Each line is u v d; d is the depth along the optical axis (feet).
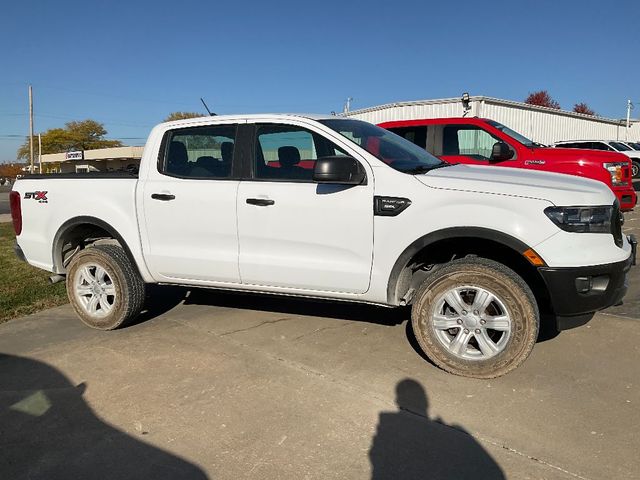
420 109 79.46
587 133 104.42
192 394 11.97
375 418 10.76
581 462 9.16
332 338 15.07
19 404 11.74
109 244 16.71
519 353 11.85
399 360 13.47
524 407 11.00
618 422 10.34
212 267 14.83
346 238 13.19
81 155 196.65
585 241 11.50
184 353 14.30
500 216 11.77
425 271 14.03
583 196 11.69
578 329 15.17
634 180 84.94
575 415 10.64
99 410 11.39
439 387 11.98
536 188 11.88
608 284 11.71
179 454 9.73
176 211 15.06
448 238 12.28
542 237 11.49
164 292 20.62
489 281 11.90
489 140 26.89
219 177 14.80
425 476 8.91
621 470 8.92
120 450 9.90
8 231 41.32
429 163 14.58
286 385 12.28
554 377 12.29
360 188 13.05
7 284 22.07
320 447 9.82
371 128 15.83
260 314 17.39
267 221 13.94
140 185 15.67
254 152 14.56
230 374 12.93
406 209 12.54
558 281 11.44
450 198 12.23
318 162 12.58
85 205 16.35
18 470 9.40
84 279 16.62
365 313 17.15
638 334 14.67
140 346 14.90
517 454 9.44
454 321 12.41
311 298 14.20
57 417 11.15
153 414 11.15
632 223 34.71
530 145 26.86
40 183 17.33
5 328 16.87
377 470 9.10
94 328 16.58
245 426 10.59
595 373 12.44
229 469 9.25
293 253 13.85
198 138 15.28
